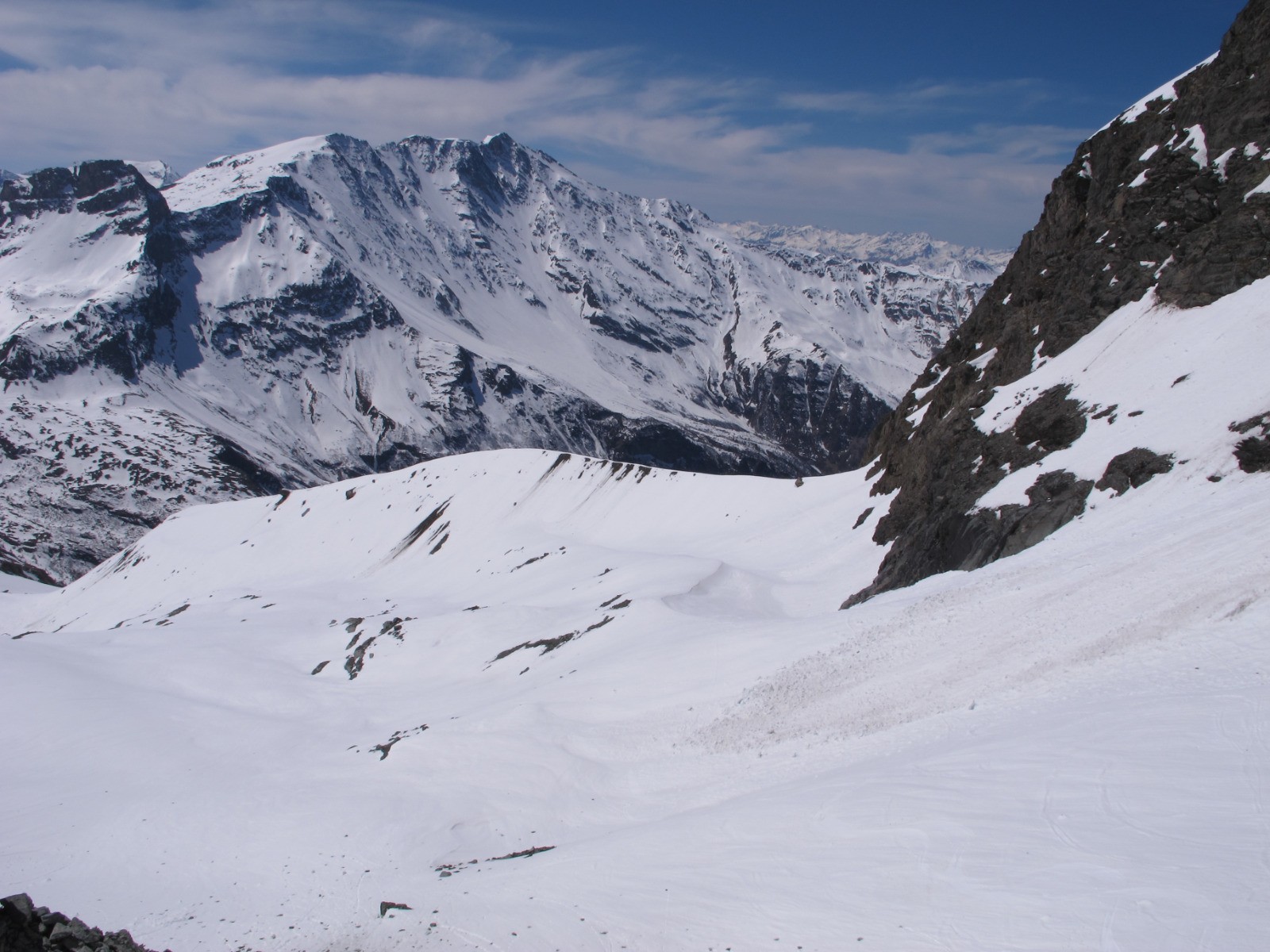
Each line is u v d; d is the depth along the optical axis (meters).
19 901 21.31
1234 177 60.66
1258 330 49.66
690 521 112.75
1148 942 15.95
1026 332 73.69
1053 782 22.41
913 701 33.78
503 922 23.45
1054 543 45.09
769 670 44.06
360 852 39.06
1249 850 17.70
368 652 87.31
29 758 64.50
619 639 61.06
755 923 20.11
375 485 169.38
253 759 60.06
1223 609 29.38
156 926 35.41
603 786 38.94
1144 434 48.50
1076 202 78.12
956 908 18.52
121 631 110.81
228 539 172.38
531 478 145.62
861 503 89.06
